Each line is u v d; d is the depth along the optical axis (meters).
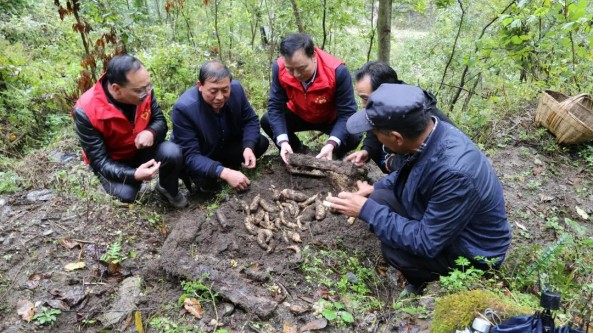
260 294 2.68
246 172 4.11
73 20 7.92
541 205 4.04
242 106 4.00
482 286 2.47
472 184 2.37
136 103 3.34
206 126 3.76
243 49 7.54
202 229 3.28
